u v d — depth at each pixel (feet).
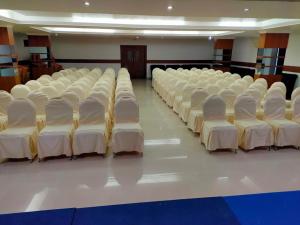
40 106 15.44
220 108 14.39
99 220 5.68
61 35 41.65
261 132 13.65
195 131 16.43
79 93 17.43
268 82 28.45
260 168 12.17
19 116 12.81
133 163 12.57
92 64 47.14
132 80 46.29
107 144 14.25
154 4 14.55
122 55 47.75
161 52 48.65
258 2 13.58
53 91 17.80
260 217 5.87
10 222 5.54
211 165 12.45
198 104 17.15
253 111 14.55
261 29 26.91
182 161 12.87
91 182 10.77
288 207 6.25
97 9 16.06
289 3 13.64
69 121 13.30
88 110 13.26
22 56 41.57
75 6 15.17
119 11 16.76
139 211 6.01
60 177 11.14
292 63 31.04
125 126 13.16
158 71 34.73
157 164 12.51
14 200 9.46
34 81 20.39
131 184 10.68
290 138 14.06
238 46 44.98
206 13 17.15
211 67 48.60
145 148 14.49
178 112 21.42
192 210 6.08
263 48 27.81
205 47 49.39
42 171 11.63
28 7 15.40
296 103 15.12
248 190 10.28
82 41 45.65
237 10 15.81
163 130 17.83
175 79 25.16
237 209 6.15
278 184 10.75
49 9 16.07
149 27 26.50
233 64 47.24
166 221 5.70
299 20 20.67
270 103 14.71
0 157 12.11
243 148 14.17
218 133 13.37
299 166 12.40
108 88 19.45
